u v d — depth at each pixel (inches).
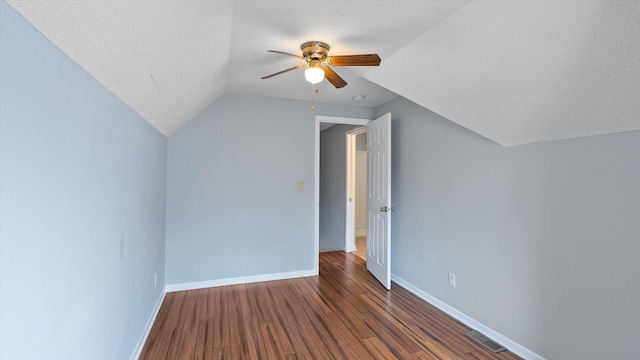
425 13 70.2
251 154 139.7
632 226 61.3
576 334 70.7
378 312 109.5
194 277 131.4
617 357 63.5
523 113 74.8
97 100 53.3
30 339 35.4
